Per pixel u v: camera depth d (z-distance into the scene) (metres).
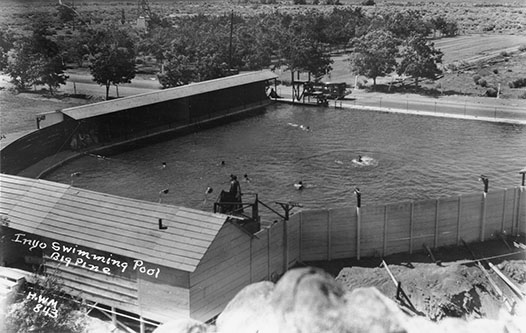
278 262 36.41
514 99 93.88
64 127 66.56
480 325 31.97
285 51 105.88
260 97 97.25
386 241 39.81
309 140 74.31
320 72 105.56
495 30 166.88
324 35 144.12
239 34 125.38
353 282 35.69
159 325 28.31
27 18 142.25
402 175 59.28
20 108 86.38
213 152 69.00
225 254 31.06
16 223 33.56
